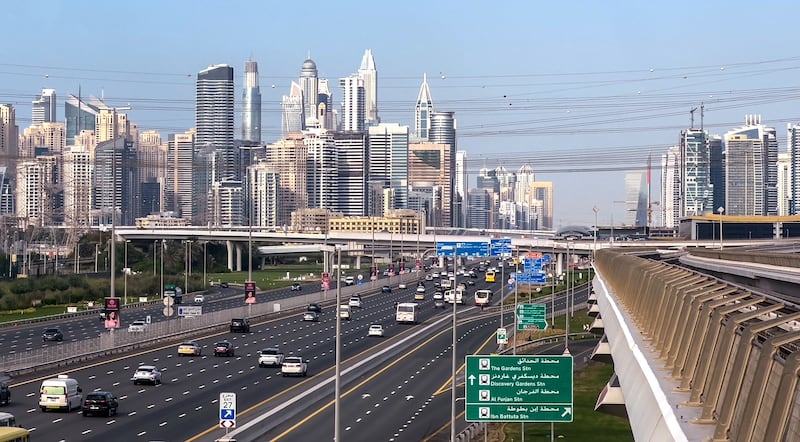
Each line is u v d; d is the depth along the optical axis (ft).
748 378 117.60
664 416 129.18
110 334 506.48
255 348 549.13
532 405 217.15
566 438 335.47
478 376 217.77
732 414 117.70
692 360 148.77
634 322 248.11
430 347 565.53
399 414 352.08
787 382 100.73
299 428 321.93
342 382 433.07
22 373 421.18
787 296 229.04
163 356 502.79
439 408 365.40
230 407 247.91
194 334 611.06
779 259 282.77
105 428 306.35
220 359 497.87
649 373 163.73
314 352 534.78
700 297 163.43
